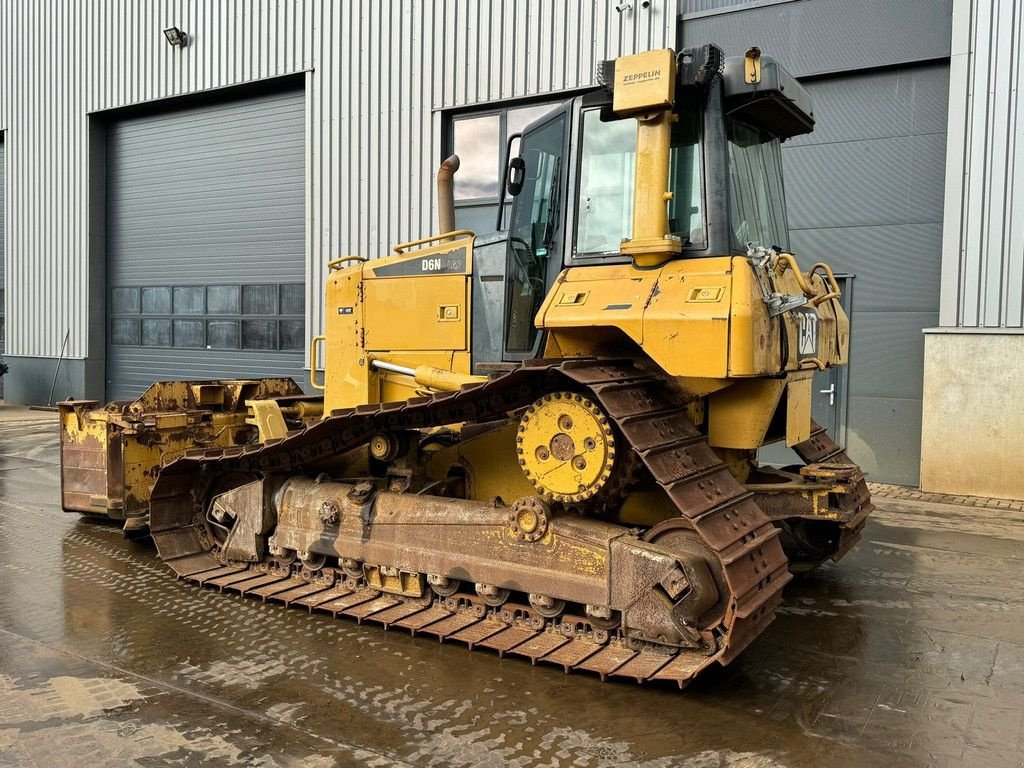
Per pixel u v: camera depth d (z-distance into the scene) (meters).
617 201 4.44
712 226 4.17
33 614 4.86
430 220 11.74
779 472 5.36
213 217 14.48
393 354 5.62
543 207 4.86
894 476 9.13
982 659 4.30
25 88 16.36
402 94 11.83
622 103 4.12
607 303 4.18
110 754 3.22
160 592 5.28
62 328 16.25
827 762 3.21
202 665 4.11
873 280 9.18
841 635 4.65
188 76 14.08
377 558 4.89
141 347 15.65
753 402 4.25
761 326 3.92
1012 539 6.79
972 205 8.36
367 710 3.62
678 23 9.92
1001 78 8.19
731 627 3.63
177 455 6.80
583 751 3.27
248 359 14.25
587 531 4.17
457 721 3.52
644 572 3.96
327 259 12.66
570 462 4.06
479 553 4.52
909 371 9.02
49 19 15.84
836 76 9.23
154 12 14.35
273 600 5.13
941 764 3.21
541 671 4.06
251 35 13.27
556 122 4.77
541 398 4.16
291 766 3.13
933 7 8.65
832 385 9.38
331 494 5.16
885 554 6.38
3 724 3.46
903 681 4.01
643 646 4.05
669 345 3.93
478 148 11.42
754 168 4.82
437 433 5.32
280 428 6.50
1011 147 8.17
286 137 13.53
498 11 10.96
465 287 5.30
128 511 6.45
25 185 16.59
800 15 9.26
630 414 3.87
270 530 5.46
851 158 9.23
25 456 10.90
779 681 4.00
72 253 15.98
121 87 14.95
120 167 15.66
